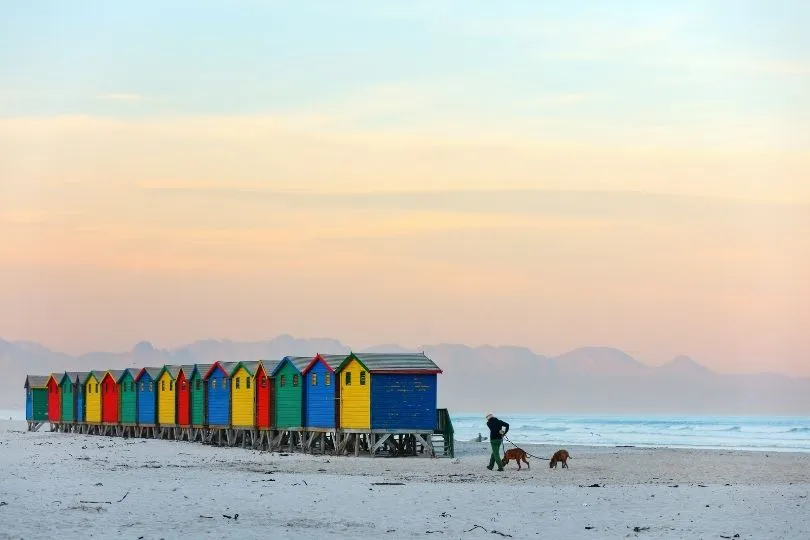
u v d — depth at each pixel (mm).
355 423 87875
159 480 63188
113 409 139125
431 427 87625
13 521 43625
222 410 110812
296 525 44719
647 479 71375
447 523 45906
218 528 43375
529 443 163000
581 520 47156
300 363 96000
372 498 54125
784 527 45344
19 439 125188
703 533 43688
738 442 182250
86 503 50219
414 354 91375
